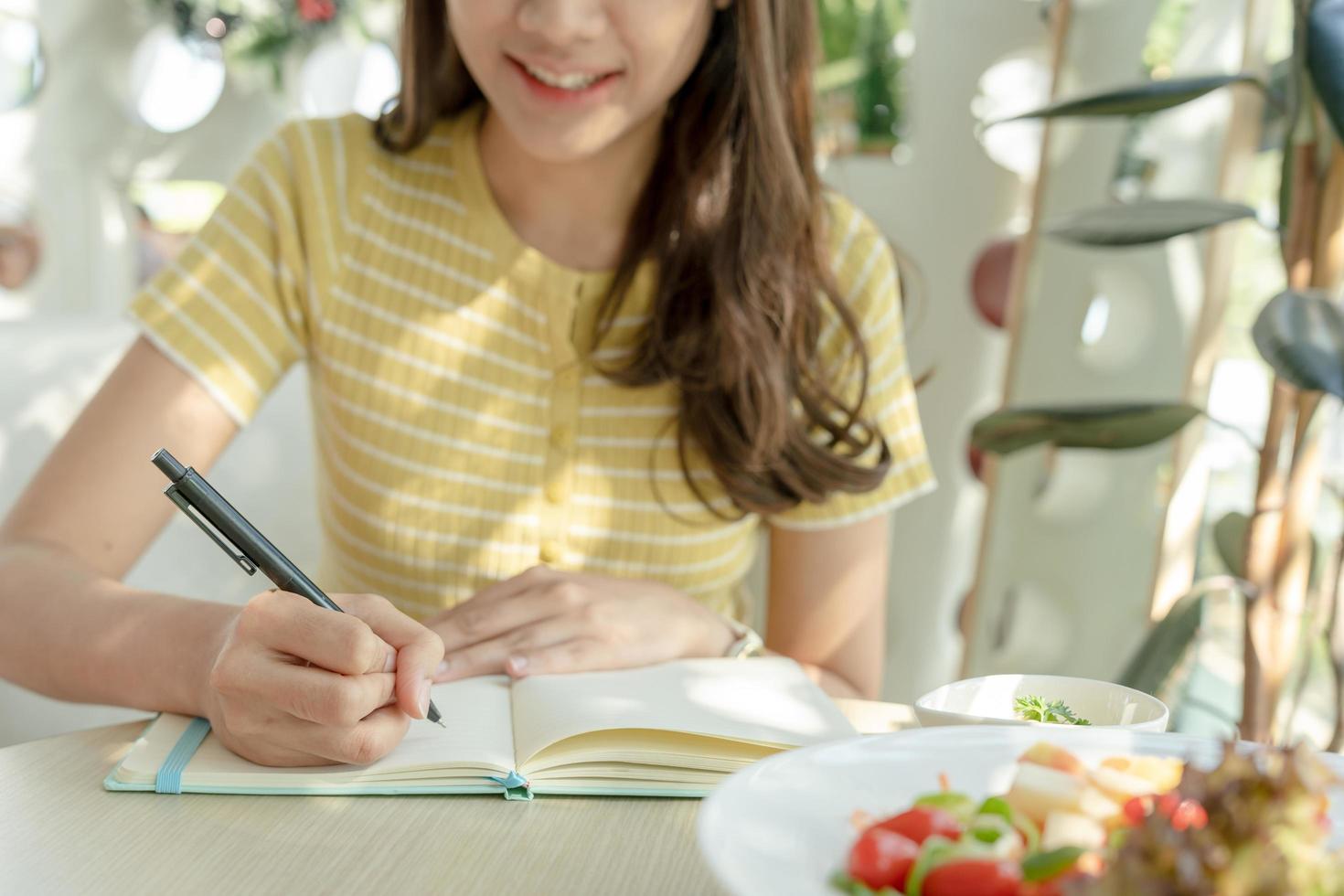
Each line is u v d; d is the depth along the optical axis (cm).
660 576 97
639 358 94
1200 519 129
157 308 91
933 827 50
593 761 65
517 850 59
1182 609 109
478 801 63
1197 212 107
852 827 51
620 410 95
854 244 102
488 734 67
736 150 93
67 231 203
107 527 87
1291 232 106
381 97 195
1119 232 108
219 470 110
